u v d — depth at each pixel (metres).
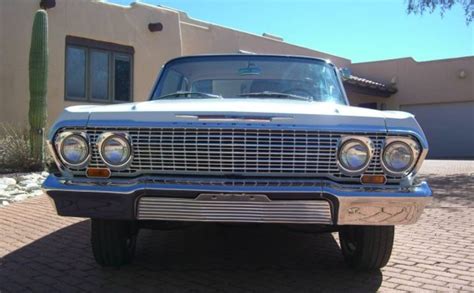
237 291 3.68
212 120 3.21
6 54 10.97
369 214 3.22
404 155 3.23
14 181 8.26
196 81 4.77
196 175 3.25
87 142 3.28
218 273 4.09
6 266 4.26
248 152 3.20
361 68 24.25
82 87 12.28
